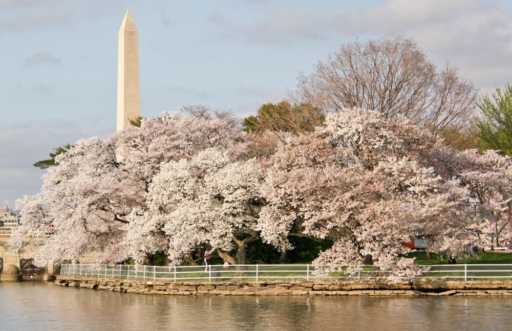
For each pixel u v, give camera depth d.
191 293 63.69
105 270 73.62
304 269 61.81
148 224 66.69
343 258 59.38
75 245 72.19
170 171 68.00
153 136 75.75
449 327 44.94
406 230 59.09
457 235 61.31
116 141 76.31
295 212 62.16
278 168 64.31
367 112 65.06
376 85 78.69
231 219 64.44
